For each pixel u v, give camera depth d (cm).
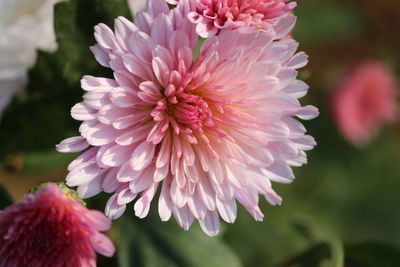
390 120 65
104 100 32
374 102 61
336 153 65
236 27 32
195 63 33
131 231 37
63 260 32
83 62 36
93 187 32
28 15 38
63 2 35
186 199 33
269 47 32
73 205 32
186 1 32
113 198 32
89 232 32
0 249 32
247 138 33
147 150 33
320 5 65
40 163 39
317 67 72
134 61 32
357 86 60
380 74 62
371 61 65
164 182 33
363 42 72
